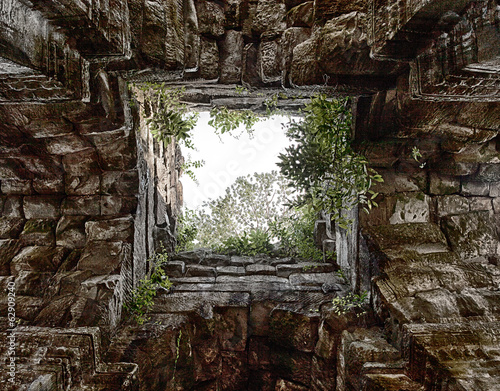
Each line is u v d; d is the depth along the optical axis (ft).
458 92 6.91
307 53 9.16
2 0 4.54
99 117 9.73
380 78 9.43
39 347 8.52
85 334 8.85
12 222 12.17
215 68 10.53
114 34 6.47
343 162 10.64
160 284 12.88
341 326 10.57
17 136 10.46
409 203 11.56
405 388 7.68
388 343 9.33
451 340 8.02
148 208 13.47
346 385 9.21
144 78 9.78
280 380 11.90
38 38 5.45
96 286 10.19
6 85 6.29
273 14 10.30
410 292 9.64
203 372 11.65
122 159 11.44
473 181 11.84
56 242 11.80
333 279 13.93
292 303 12.19
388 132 10.52
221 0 10.57
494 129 9.92
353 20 8.29
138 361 9.53
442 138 10.52
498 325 8.58
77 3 5.27
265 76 10.34
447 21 6.01
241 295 12.74
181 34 9.46
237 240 17.56
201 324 11.51
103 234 11.55
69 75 6.31
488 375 7.21
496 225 11.87
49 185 11.96
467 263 10.68
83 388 8.23
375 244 10.93
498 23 5.20
